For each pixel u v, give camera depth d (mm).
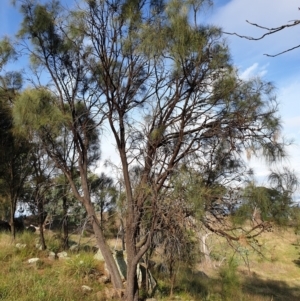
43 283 6652
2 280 6520
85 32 6719
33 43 7387
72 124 7199
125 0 6609
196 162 6027
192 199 5234
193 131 6340
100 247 7258
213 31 6207
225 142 6016
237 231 5664
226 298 8125
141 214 6676
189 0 5875
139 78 6973
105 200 8781
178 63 5957
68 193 9008
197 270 9711
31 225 13492
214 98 6281
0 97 7984
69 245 11016
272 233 5383
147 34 6074
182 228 5590
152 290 7918
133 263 6551
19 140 8961
